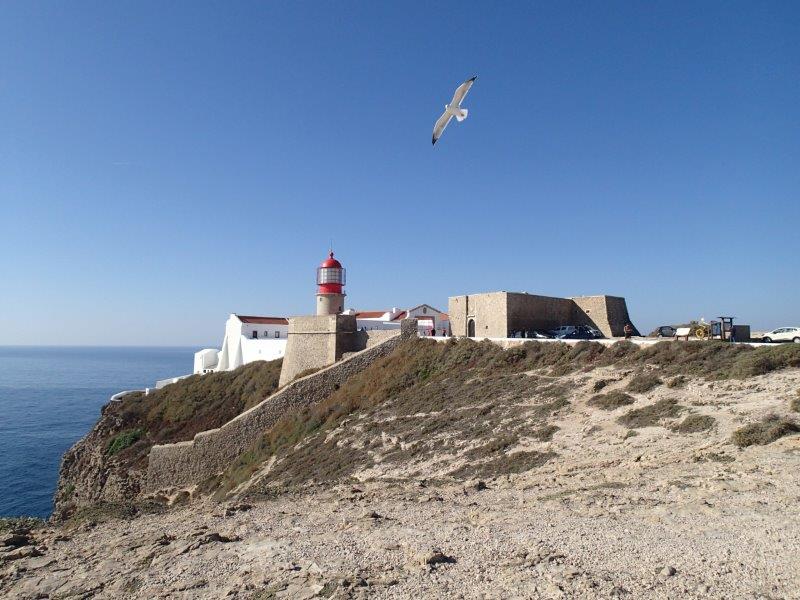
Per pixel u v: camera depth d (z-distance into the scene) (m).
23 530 18.00
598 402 24.66
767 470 14.41
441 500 16.38
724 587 8.20
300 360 51.38
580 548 10.41
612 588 8.33
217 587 10.27
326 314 53.38
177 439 47.97
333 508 16.70
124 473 44.47
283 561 11.30
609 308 48.22
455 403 30.81
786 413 18.45
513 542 11.17
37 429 86.56
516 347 36.41
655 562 9.39
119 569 12.14
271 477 29.81
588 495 14.63
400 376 39.03
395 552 11.19
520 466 19.72
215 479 38.72
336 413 37.09
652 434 19.84
